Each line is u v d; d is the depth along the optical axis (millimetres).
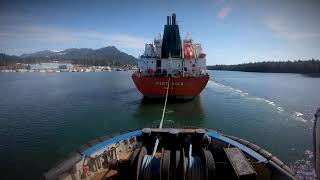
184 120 26344
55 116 29375
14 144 19109
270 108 33375
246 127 23484
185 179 7594
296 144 18375
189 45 35781
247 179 6973
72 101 41031
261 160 8750
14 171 14391
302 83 79875
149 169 7719
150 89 32250
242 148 9727
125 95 48438
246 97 45125
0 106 36750
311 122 25125
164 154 7922
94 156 9219
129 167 8250
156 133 10055
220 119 26766
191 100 33656
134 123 25516
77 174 8570
